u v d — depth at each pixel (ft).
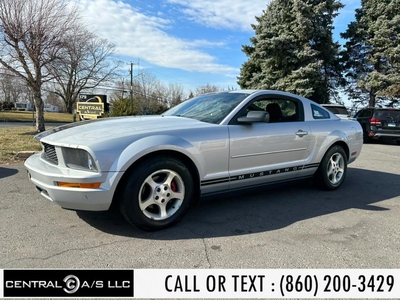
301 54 54.80
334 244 8.70
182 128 9.84
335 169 14.57
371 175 18.53
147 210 9.29
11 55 36.86
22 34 34.50
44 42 36.22
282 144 12.03
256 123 11.41
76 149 8.48
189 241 8.71
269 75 59.72
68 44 38.24
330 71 66.03
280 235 9.25
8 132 38.83
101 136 8.84
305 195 13.73
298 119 13.29
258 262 7.61
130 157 8.47
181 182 9.62
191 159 9.64
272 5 61.52
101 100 47.03
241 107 11.22
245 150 10.88
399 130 36.58
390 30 59.31
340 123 14.83
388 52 60.03
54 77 40.68
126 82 145.79
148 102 134.82
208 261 7.63
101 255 7.82
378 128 37.40
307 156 13.19
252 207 11.90
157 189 9.18
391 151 31.01
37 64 37.29
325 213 11.34
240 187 11.17
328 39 56.75
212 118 11.04
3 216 10.33
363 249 8.43
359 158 25.82
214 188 10.43
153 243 8.54
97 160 8.16
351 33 65.51
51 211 10.87
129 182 8.61
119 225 9.74
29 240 8.57
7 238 8.67
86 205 8.34
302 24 54.39
